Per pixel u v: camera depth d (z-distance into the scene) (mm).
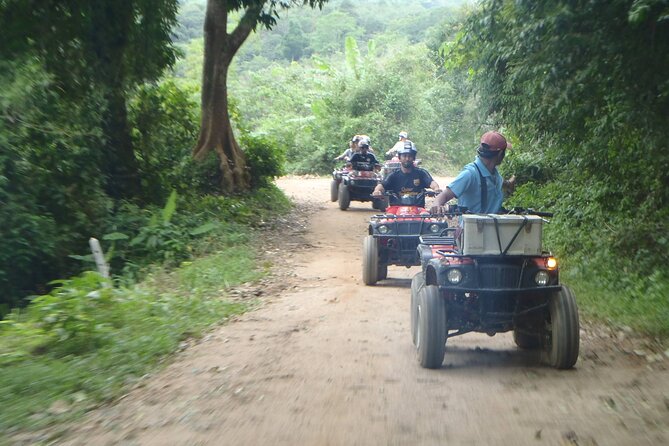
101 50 18359
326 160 42781
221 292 12133
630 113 10156
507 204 18766
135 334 8711
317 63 47531
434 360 7160
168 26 20188
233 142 24641
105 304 9367
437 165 42344
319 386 6668
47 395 6547
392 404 6098
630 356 7727
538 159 20141
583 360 7551
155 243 16359
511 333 9039
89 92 18344
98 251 12750
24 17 17297
